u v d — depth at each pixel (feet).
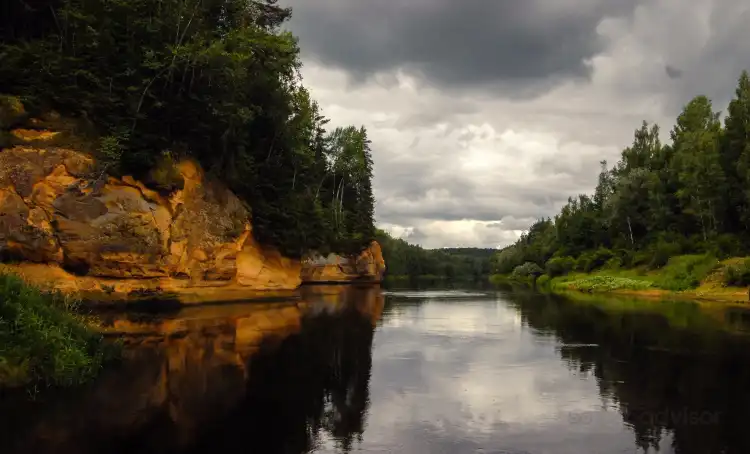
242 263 123.85
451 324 93.97
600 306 134.00
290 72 140.77
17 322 43.42
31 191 74.90
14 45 82.99
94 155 82.58
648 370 52.60
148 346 60.44
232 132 118.01
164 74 97.81
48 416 34.35
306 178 171.73
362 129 301.02
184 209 100.32
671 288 176.35
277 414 36.63
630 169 329.11
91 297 80.48
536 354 62.34
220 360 54.44
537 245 450.71
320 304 132.26
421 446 30.48
